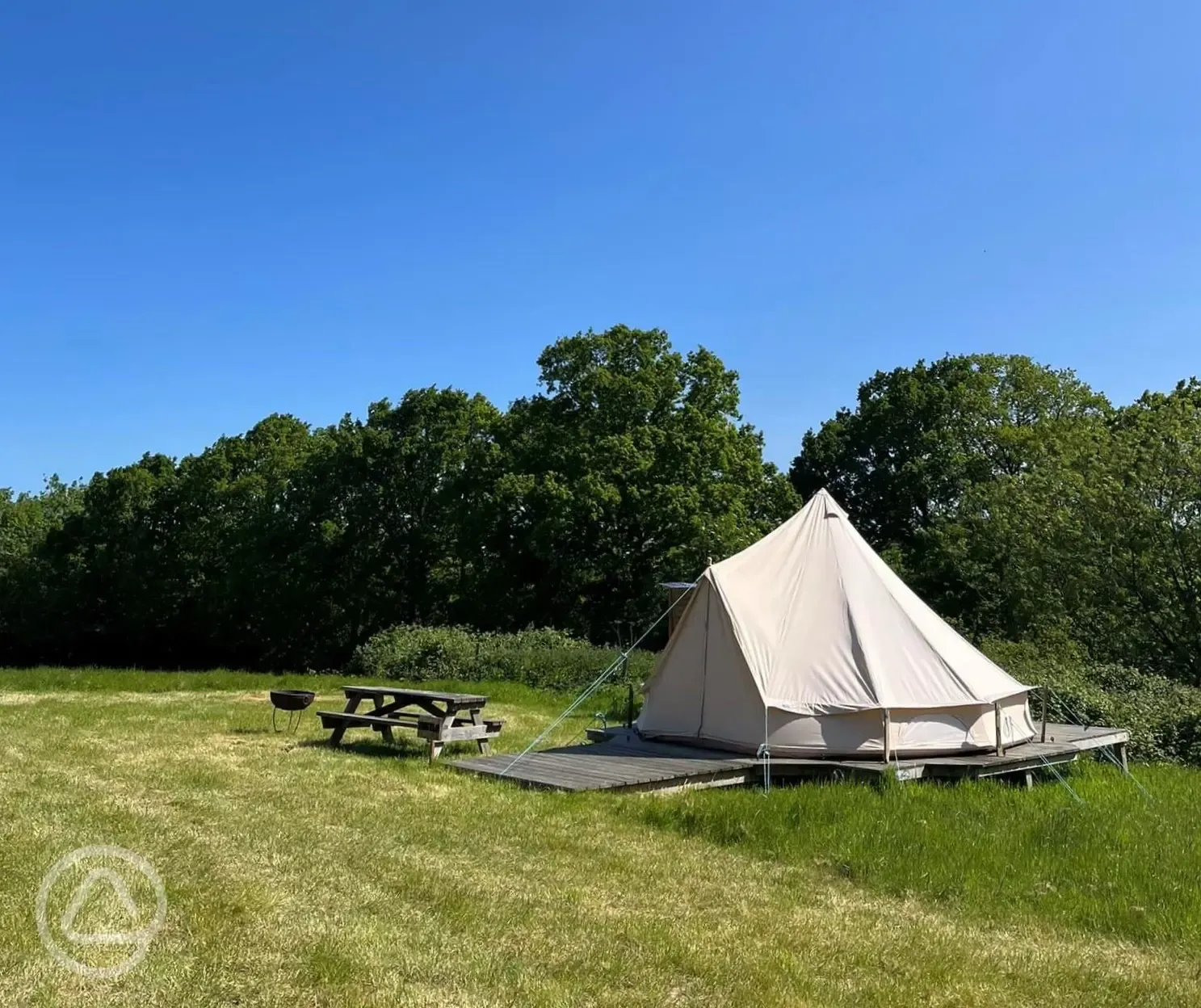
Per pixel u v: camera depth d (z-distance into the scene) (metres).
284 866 5.64
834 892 5.78
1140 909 5.46
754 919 5.18
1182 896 5.71
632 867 6.05
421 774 8.88
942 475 34.03
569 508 25.83
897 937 5.01
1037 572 20.48
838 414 41.28
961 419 34.28
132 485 35.75
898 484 35.44
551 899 5.32
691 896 5.55
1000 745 9.53
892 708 9.10
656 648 26.16
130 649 36.88
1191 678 17.00
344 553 31.77
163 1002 3.78
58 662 36.75
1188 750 11.84
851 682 9.28
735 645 9.66
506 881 5.60
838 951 4.76
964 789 8.49
